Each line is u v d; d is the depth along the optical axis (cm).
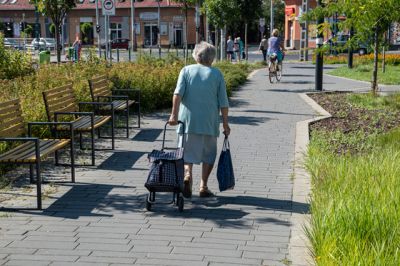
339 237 555
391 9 1709
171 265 570
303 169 973
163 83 1727
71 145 887
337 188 743
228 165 805
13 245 623
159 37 7312
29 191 834
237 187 868
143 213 738
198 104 789
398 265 509
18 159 746
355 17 1773
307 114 1623
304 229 639
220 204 780
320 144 1176
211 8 3628
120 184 878
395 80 2739
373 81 1953
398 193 685
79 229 675
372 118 1536
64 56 5372
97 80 1356
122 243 630
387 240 560
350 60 3525
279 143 1212
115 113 1592
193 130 790
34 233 661
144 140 1245
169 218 718
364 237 568
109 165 1005
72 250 609
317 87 2261
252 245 626
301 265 566
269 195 825
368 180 767
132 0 7250
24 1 8088
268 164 1022
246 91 2248
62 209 751
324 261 524
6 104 872
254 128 1394
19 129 902
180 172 740
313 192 791
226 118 809
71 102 1135
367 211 604
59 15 2136
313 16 1898
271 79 2600
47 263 575
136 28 7812
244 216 728
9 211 741
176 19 7688
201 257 591
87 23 7688
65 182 886
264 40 4341
